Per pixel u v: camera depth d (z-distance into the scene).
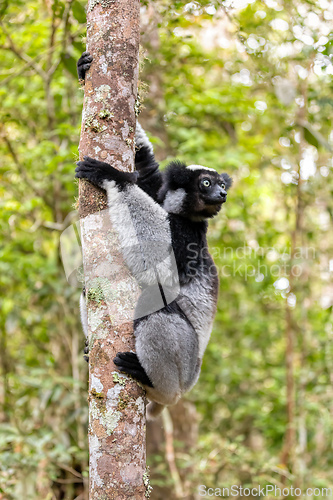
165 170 5.13
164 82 7.91
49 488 6.54
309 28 6.78
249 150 8.38
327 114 7.84
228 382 9.34
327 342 8.55
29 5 7.31
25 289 7.95
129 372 3.39
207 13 6.41
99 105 3.59
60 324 7.82
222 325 9.84
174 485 7.23
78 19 5.86
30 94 7.43
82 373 7.44
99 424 3.29
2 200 7.59
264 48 7.01
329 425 7.98
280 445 8.83
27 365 8.05
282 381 9.07
